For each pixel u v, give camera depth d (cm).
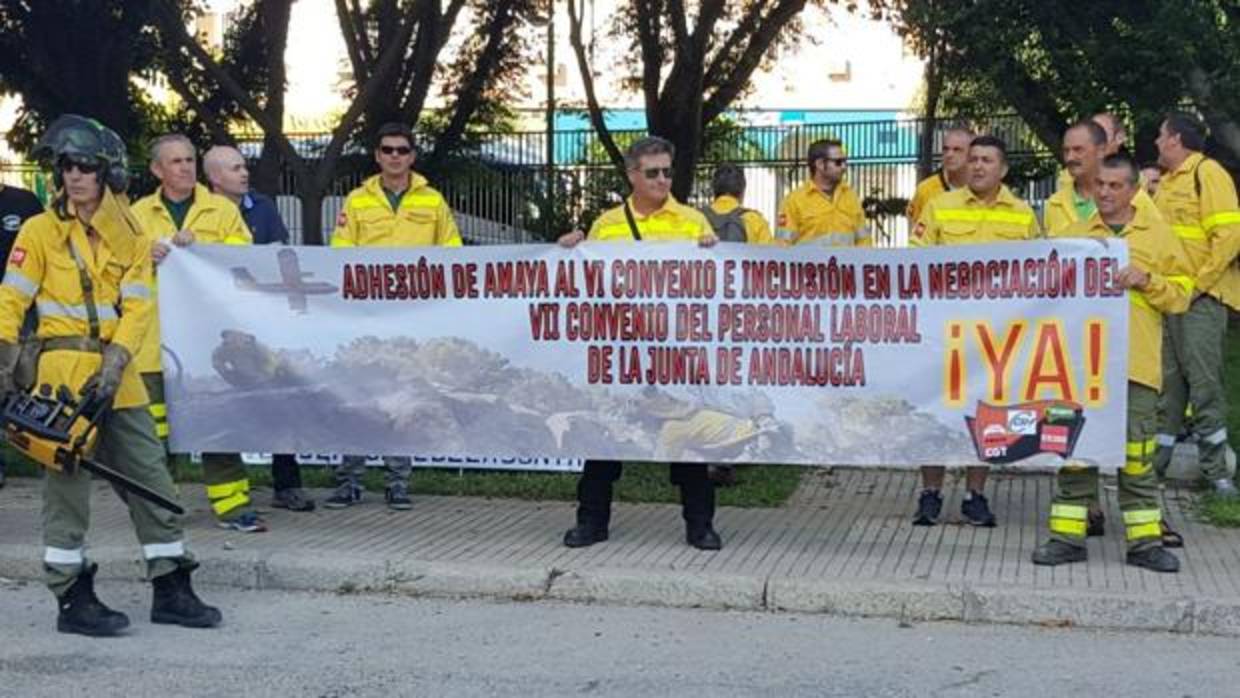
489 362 757
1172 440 873
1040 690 545
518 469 949
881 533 778
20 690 545
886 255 705
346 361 772
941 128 1817
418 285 762
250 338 777
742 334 725
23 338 602
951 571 685
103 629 616
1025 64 1205
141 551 721
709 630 635
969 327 699
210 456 789
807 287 717
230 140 1498
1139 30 1055
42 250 587
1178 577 670
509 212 2019
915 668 575
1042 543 725
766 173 2122
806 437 721
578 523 761
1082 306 682
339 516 832
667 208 754
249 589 712
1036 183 1830
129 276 603
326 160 1431
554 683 557
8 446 1035
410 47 1650
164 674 566
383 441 771
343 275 769
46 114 1716
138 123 1838
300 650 602
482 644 613
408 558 716
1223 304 845
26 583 722
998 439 697
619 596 682
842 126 2134
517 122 2319
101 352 592
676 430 734
